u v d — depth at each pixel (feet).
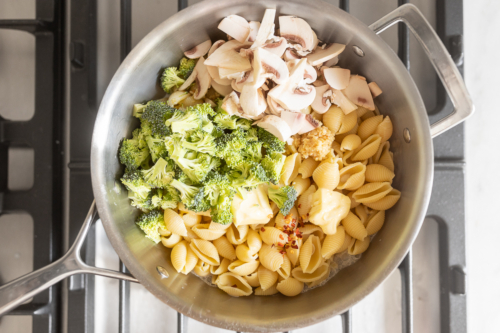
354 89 1.84
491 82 2.08
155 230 1.83
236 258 1.87
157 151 1.78
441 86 1.97
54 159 1.99
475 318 2.09
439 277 2.02
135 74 1.75
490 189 2.09
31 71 2.07
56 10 1.98
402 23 1.91
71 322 1.96
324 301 1.75
